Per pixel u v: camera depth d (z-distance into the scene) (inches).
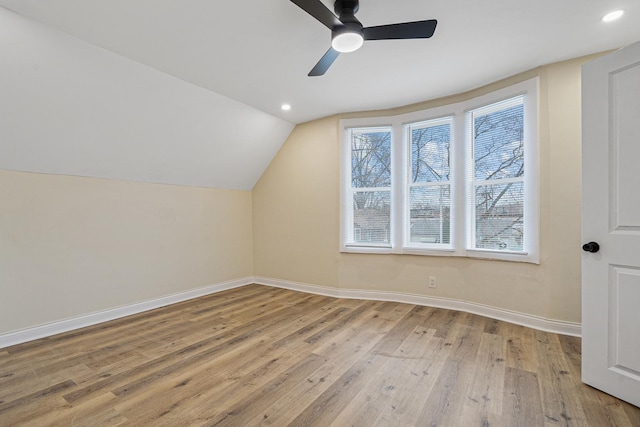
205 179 162.4
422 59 103.7
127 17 79.7
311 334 108.8
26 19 78.7
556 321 107.8
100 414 65.4
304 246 170.1
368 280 153.4
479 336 105.6
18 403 69.3
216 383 77.3
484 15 80.9
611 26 86.1
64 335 110.0
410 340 103.0
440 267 138.5
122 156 124.4
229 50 96.7
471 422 62.6
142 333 110.8
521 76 114.1
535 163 110.7
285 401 69.8
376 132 154.7
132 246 134.9
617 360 69.9
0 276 100.8
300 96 133.9
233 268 180.4
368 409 67.0
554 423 62.1
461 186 131.4
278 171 179.9
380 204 152.9
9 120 92.4
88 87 98.8
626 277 68.5
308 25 84.7
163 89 114.3
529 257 112.5
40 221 109.3
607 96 71.3
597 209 73.1
